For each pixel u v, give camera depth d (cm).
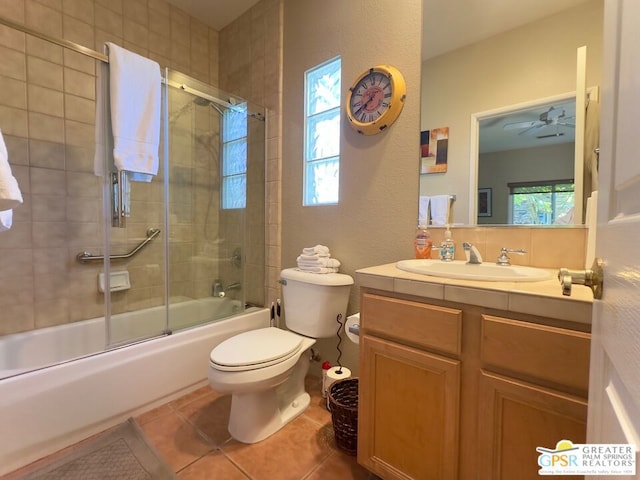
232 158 226
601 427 50
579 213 116
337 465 125
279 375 136
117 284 200
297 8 198
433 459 95
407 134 153
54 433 130
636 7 40
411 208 153
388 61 158
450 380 90
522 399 79
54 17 176
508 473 82
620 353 41
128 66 163
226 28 244
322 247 177
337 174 183
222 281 231
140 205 205
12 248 167
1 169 112
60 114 180
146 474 119
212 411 160
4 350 159
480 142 136
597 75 113
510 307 81
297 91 199
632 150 41
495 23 132
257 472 121
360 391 113
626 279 40
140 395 156
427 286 96
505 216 131
